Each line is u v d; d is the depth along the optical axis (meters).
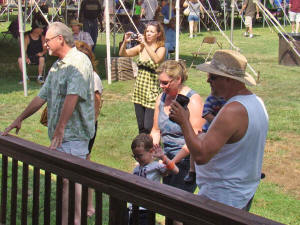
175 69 4.09
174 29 12.88
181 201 2.45
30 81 11.81
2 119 8.52
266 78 11.99
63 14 20.02
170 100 4.21
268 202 5.50
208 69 2.78
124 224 2.85
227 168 2.80
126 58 11.71
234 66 2.75
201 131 4.00
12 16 25.67
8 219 4.67
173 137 4.18
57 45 3.89
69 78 3.88
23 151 3.51
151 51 6.04
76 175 3.09
